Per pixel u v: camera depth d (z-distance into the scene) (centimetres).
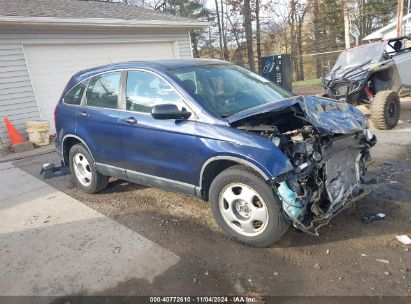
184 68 426
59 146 564
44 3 1224
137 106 433
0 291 325
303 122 386
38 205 523
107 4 1510
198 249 364
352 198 381
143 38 1302
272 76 1471
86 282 327
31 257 379
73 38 1108
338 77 909
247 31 2905
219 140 348
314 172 335
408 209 403
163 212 458
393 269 306
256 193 335
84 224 446
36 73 1037
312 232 369
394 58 932
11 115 989
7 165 793
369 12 3372
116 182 582
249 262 335
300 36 3216
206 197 389
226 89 416
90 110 493
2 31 957
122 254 368
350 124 370
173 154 392
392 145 657
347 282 296
